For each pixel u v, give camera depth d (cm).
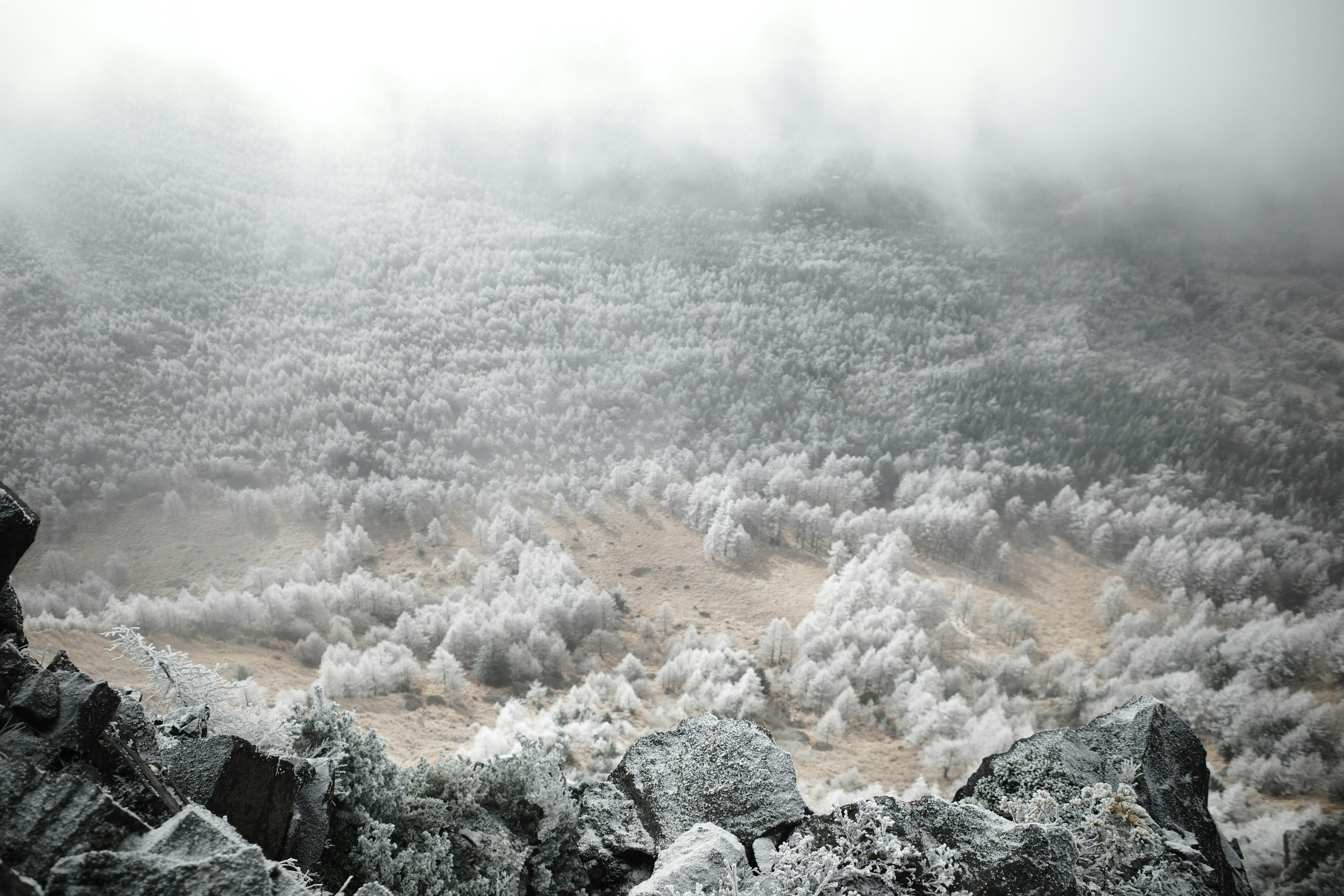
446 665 11700
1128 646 14750
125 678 8700
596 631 14212
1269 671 13712
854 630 14312
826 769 10644
